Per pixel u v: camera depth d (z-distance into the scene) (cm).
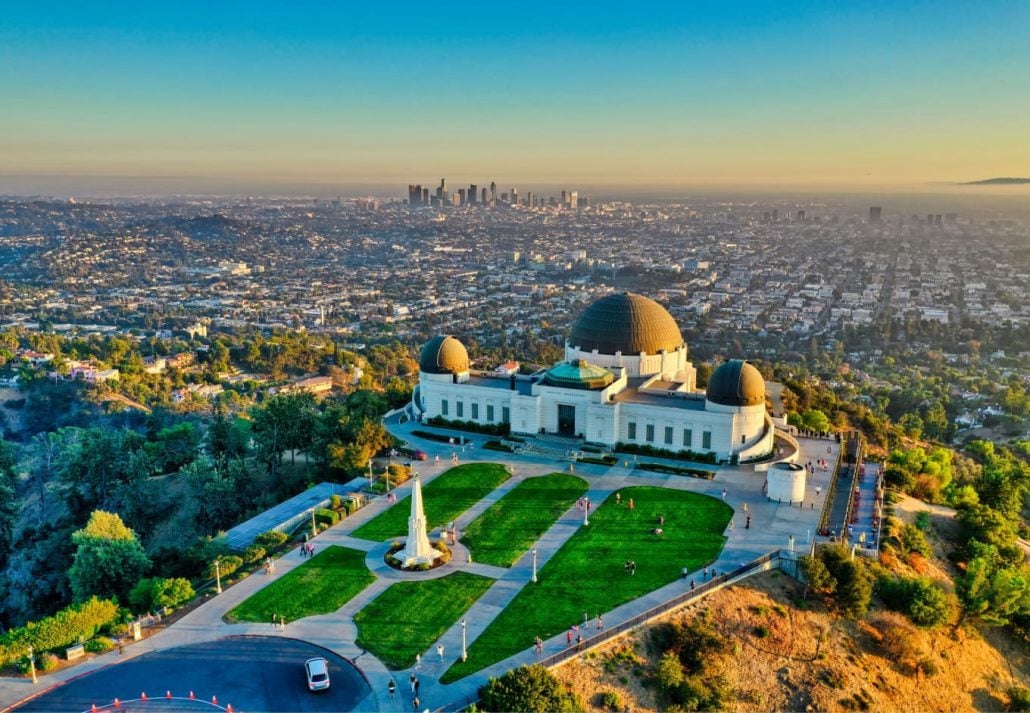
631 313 19312
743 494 14562
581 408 17425
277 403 17925
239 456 18138
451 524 13338
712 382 16550
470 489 14912
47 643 9538
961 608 11756
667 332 19488
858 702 9850
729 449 16275
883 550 12656
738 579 11419
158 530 16525
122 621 10356
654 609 10375
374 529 13250
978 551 13650
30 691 8919
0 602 14700
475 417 18738
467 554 12281
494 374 19912
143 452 17638
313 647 9819
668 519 13462
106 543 12244
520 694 8244
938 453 18250
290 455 19212
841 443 17750
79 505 17375
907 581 11412
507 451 17075
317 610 10662
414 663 9500
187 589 10794
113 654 9650
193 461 18262
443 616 10512
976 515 14638
